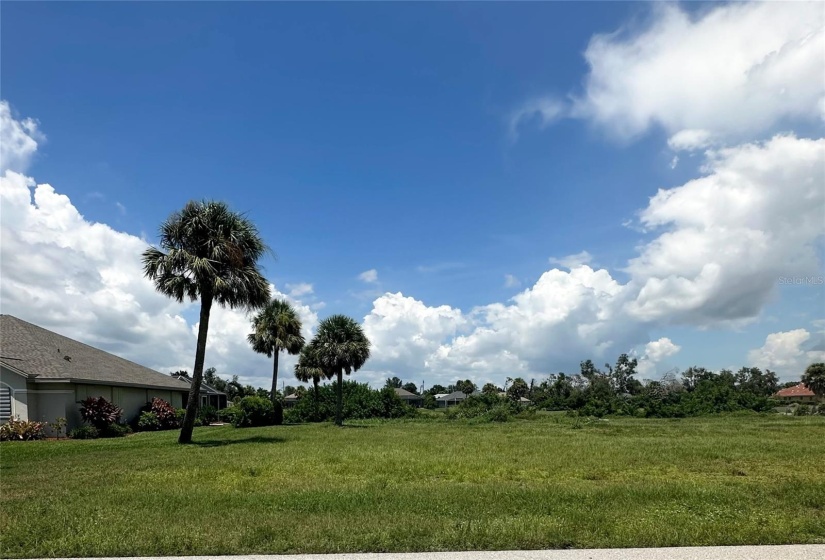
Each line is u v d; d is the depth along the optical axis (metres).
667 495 8.88
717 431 25.39
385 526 6.80
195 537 6.27
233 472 12.36
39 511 7.85
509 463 13.70
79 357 29.80
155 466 13.39
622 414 45.25
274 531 6.52
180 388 38.09
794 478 10.87
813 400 75.25
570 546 6.02
